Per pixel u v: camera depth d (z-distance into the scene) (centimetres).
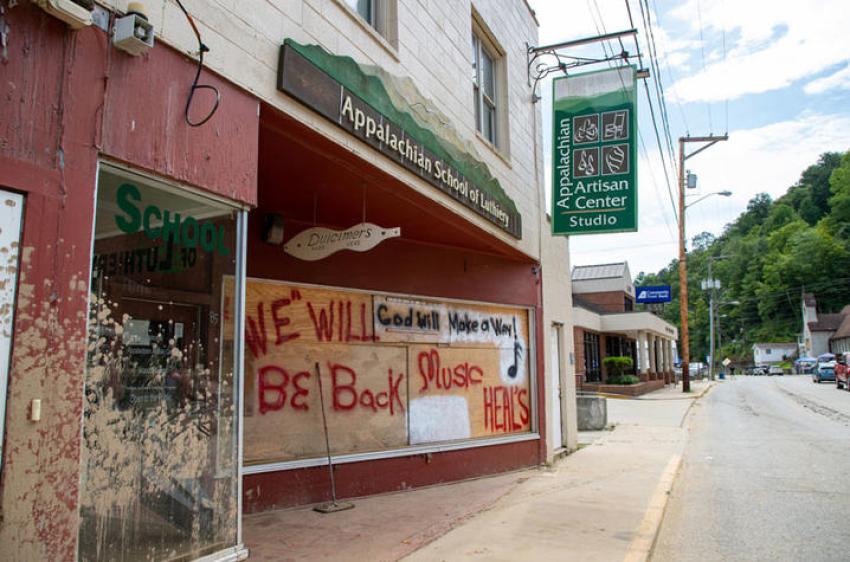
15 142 297
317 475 723
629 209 945
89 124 331
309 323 755
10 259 291
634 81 972
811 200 10706
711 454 1221
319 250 639
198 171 402
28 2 306
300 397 733
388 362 832
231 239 445
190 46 398
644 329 3419
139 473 377
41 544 293
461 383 927
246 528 619
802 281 9738
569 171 979
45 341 301
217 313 434
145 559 375
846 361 3297
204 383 424
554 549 568
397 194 693
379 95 611
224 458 436
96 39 338
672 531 679
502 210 917
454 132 793
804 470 1015
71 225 317
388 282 841
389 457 800
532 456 1019
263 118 489
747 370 9881
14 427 286
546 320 1102
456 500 765
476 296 962
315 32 528
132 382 376
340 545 570
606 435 1505
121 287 367
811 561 566
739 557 583
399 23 677
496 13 995
